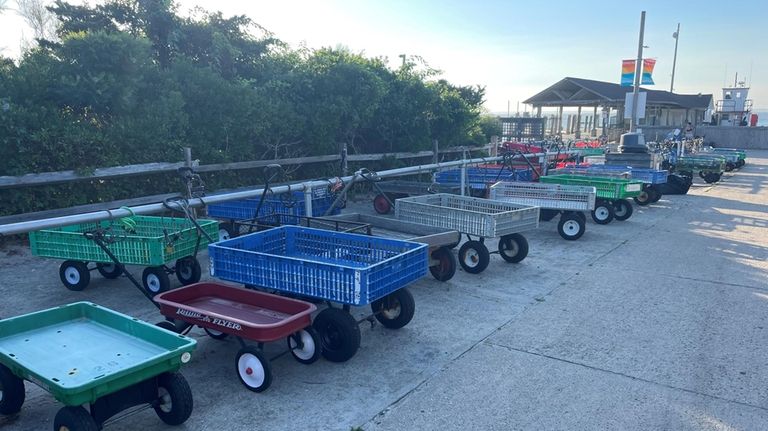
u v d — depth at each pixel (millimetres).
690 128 31453
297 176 13797
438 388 4641
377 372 4922
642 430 4047
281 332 4531
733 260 8836
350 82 14117
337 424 4102
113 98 9875
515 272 8109
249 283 5457
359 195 14930
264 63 13812
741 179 21141
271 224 7805
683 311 6469
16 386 4059
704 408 4348
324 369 4977
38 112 8977
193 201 6039
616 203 12375
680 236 10703
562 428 4066
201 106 11289
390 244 6090
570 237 10297
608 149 19609
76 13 12859
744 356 5270
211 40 12898
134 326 4352
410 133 16484
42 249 7020
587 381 4770
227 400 4434
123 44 9891
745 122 45188
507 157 12953
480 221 7730
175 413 3951
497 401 4434
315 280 5043
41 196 9320
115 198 10266
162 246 6523
